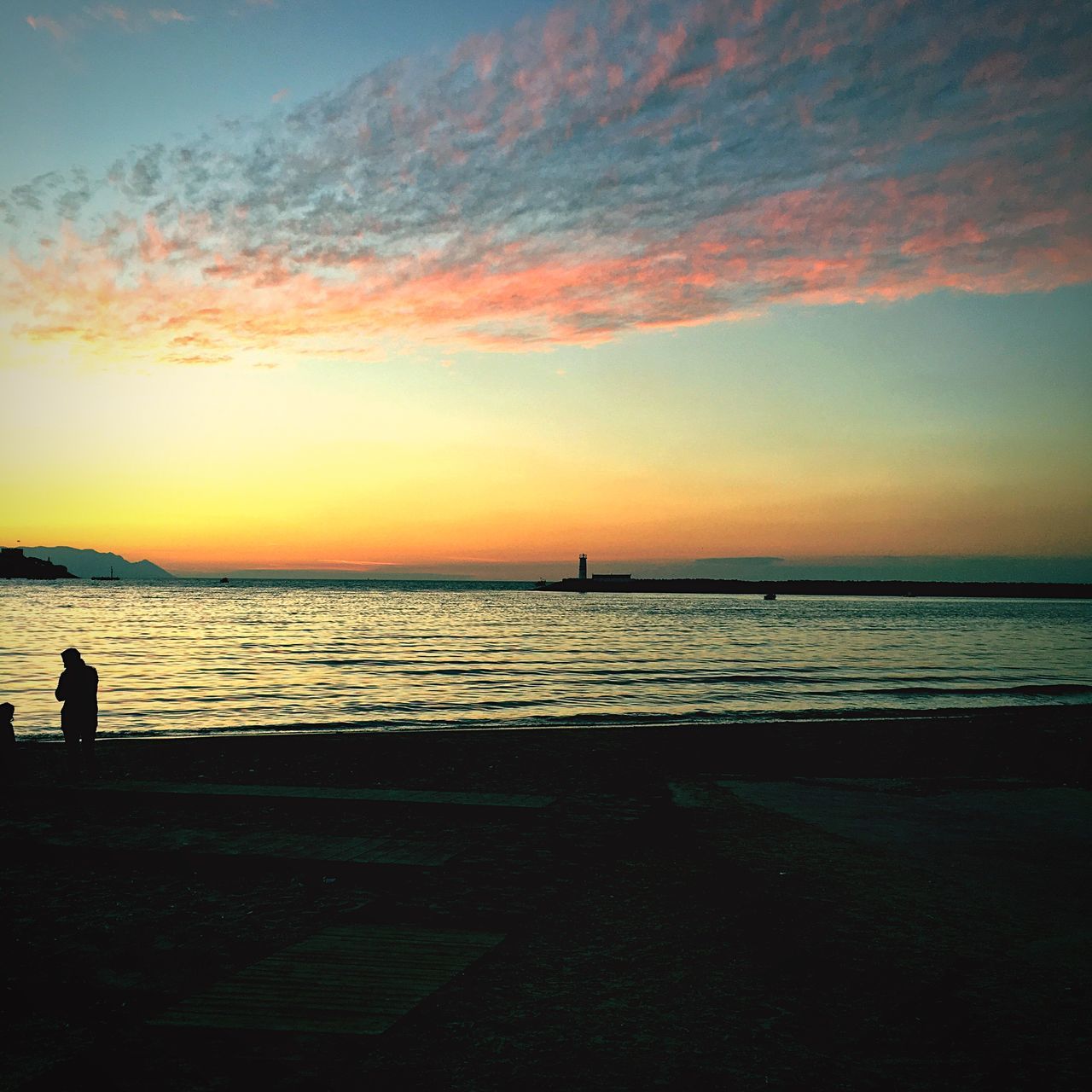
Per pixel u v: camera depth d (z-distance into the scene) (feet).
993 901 24.40
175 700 76.18
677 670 110.63
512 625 221.05
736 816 35.24
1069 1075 14.74
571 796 38.58
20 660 104.42
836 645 165.37
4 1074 14.39
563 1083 14.24
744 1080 14.42
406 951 20.04
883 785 42.37
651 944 20.83
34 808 34.04
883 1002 17.70
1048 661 138.62
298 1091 13.92
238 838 29.81
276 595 540.11
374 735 56.59
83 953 20.03
